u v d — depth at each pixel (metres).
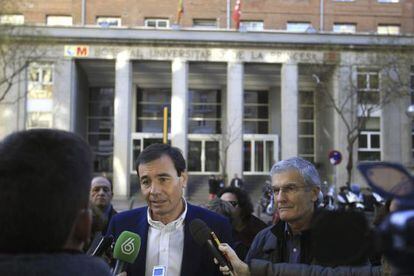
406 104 34.81
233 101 34.28
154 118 40.78
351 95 31.61
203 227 2.97
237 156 34.25
